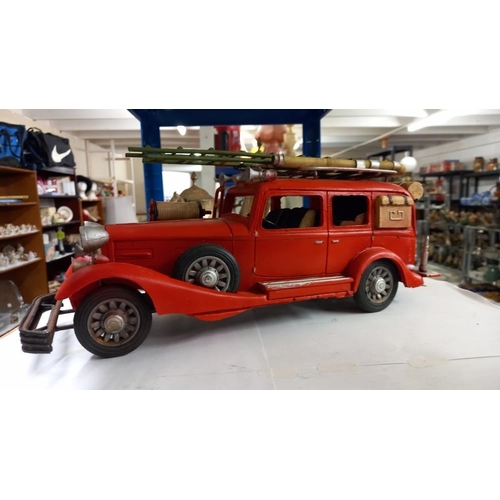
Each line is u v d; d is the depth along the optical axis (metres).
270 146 6.35
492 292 6.89
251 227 2.78
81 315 2.28
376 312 3.19
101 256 2.47
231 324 2.96
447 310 3.24
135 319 2.41
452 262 8.67
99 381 2.13
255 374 2.21
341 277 3.02
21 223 5.54
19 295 5.15
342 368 2.27
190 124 4.71
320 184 2.93
